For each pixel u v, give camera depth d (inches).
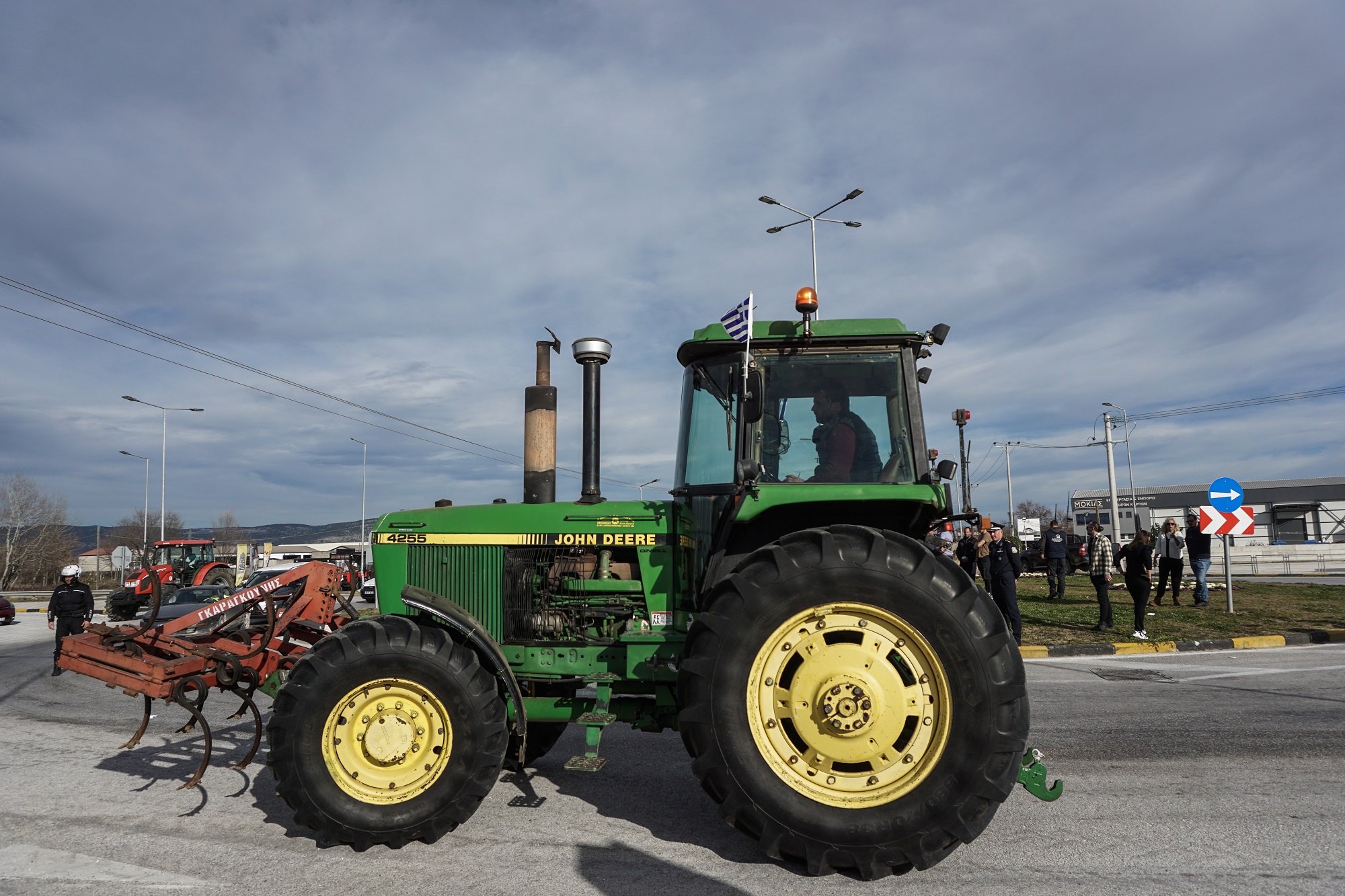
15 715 279.4
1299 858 135.1
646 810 166.6
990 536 439.2
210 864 137.9
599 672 164.2
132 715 279.4
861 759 133.3
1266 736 221.0
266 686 180.5
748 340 150.1
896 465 159.8
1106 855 137.7
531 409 183.6
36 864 138.6
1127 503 2233.0
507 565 172.2
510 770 197.2
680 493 167.6
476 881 129.9
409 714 147.7
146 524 1512.1
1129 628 457.7
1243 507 520.1
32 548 2336.4
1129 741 218.2
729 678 135.2
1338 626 456.8
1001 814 159.8
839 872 132.2
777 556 138.3
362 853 142.6
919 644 133.6
